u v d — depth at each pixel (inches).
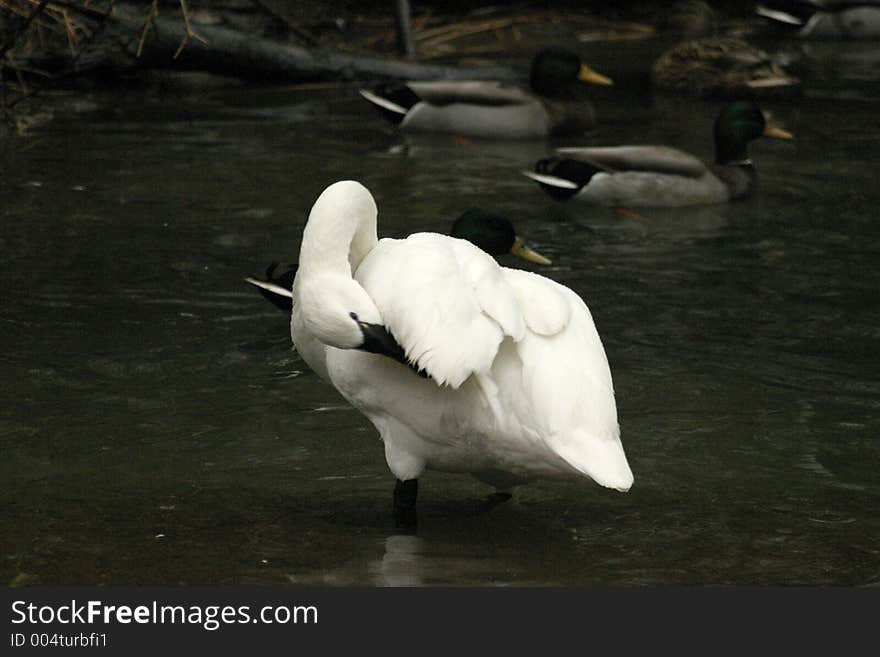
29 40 826.2
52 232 622.2
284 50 961.5
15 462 386.6
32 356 475.5
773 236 654.5
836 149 826.2
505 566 324.5
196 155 775.7
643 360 480.4
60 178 716.0
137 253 595.8
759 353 489.1
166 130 834.8
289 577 315.9
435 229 642.2
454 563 325.4
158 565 321.4
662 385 456.4
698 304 545.3
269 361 477.4
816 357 485.4
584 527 346.9
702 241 649.0
